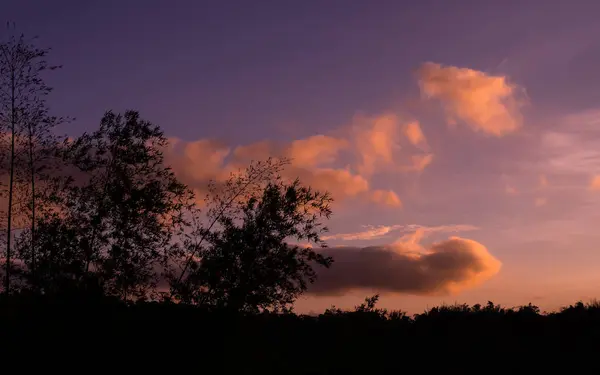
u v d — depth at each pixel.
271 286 11.96
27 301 10.65
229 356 11.44
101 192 12.12
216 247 12.00
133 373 10.64
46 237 11.65
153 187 12.04
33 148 12.81
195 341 11.06
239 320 11.73
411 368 12.82
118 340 10.66
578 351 12.84
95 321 10.63
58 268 11.19
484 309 17.11
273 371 11.85
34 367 10.25
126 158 12.29
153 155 12.51
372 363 13.02
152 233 11.96
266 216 12.01
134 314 11.20
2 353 10.25
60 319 10.52
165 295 11.84
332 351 13.42
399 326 15.65
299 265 12.02
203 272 11.75
